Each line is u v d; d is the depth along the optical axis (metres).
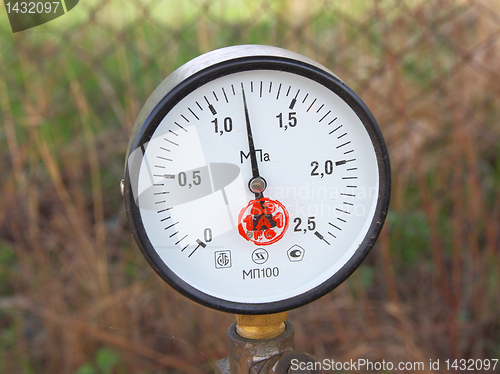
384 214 0.30
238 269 0.30
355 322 0.50
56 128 0.56
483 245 0.55
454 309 0.48
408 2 0.51
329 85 0.29
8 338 0.50
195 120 0.29
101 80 0.54
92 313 0.47
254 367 0.30
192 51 0.53
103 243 0.49
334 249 0.30
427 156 0.56
